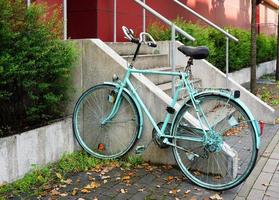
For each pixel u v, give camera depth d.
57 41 4.59
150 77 5.76
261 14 23.36
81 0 7.58
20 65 4.16
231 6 16.56
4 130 4.43
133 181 4.23
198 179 4.18
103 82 4.95
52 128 4.61
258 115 6.92
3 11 4.02
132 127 4.77
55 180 4.23
